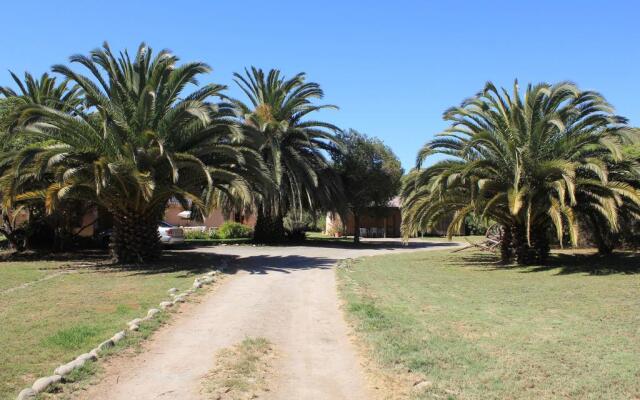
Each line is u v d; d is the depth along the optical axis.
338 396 5.75
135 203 17.95
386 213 35.38
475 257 22.56
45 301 10.51
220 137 18.39
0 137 18.91
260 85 30.69
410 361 6.87
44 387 5.47
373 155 34.06
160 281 13.52
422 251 27.14
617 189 15.11
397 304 10.99
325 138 30.80
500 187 17.02
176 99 17.83
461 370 6.53
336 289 12.93
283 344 7.80
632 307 10.36
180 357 6.96
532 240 18.16
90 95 16.56
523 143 16.44
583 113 16.03
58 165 15.91
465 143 17.91
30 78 23.05
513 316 9.71
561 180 15.38
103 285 12.81
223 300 11.16
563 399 5.58
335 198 31.20
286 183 29.53
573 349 7.42
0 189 16.45
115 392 5.64
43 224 23.91
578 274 15.25
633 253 20.89
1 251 23.05
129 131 16.23
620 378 6.19
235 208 30.86
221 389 5.81
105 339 7.45
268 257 21.70
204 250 25.62
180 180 18.16
